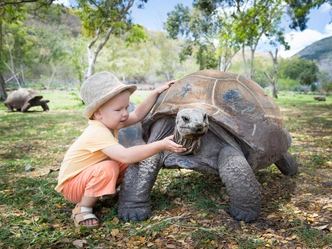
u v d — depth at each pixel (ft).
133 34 53.26
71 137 19.80
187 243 6.24
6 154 15.10
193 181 9.81
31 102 39.86
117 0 46.80
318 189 9.25
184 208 7.83
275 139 8.23
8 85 142.31
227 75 8.98
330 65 194.08
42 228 6.81
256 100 8.54
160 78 190.39
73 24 210.79
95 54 48.37
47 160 13.65
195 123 6.30
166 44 160.25
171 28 94.07
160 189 9.27
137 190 7.38
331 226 6.82
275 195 8.90
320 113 35.27
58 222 7.25
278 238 6.38
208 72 9.02
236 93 8.20
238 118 7.63
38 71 175.22
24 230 6.77
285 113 35.86
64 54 131.03
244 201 7.09
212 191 8.94
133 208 7.36
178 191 8.98
